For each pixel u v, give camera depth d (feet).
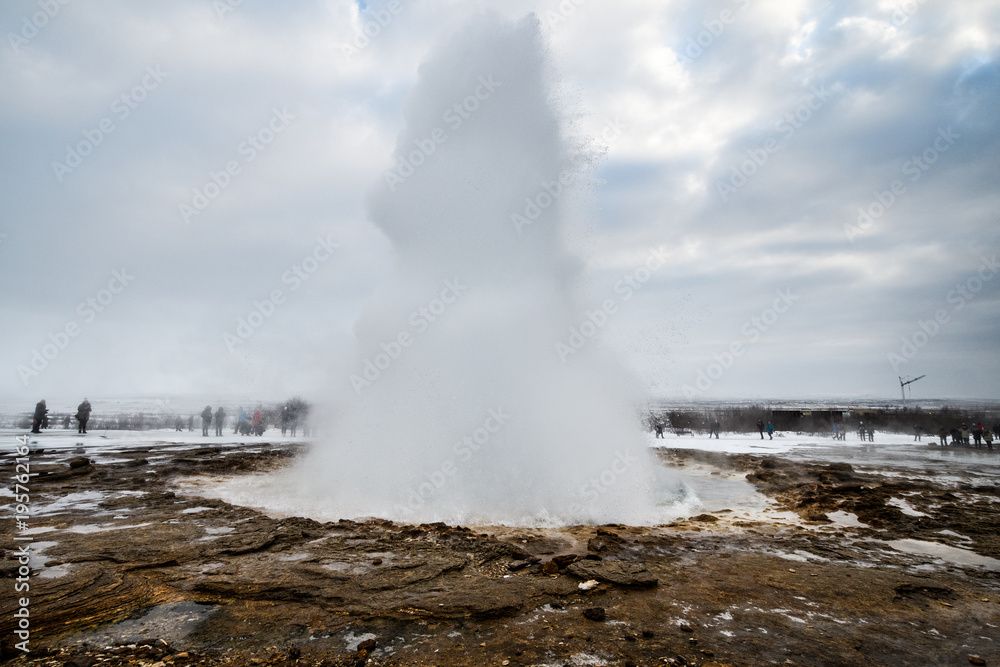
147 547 17.71
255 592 14.06
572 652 11.17
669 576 16.31
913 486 34.99
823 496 30.14
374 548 18.20
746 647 11.50
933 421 119.34
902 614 13.57
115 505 25.71
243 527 20.94
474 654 11.07
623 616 13.10
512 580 15.49
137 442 62.80
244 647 11.27
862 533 22.86
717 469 47.21
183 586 14.42
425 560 16.85
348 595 13.94
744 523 24.75
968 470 47.47
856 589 15.33
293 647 11.29
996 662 10.96
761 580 16.05
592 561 16.99
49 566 15.53
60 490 30.07
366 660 10.79
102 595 13.52
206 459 45.03
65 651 10.88
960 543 21.21
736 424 134.10
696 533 22.39
